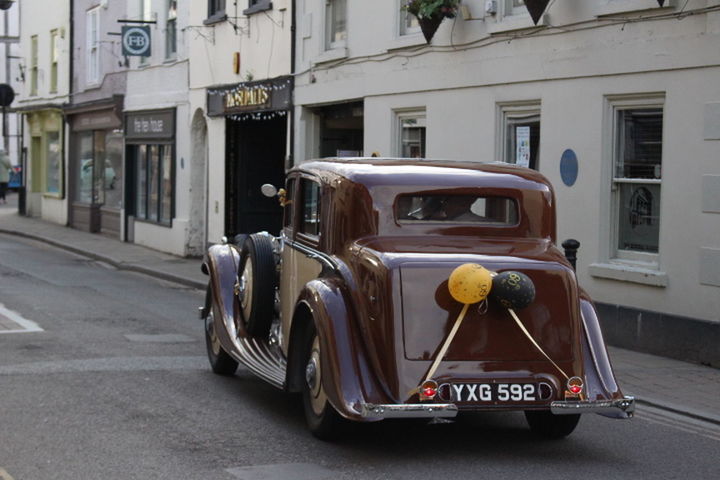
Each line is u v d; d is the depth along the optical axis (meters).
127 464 7.09
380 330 7.21
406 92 16.84
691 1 11.58
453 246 7.76
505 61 14.46
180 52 25.62
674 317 11.82
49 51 35.78
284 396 9.52
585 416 9.22
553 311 7.37
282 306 9.38
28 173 38.12
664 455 7.83
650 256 12.49
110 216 30.53
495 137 14.73
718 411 9.30
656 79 12.06
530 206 8.21
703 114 11.48
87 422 8.27
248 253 9.73
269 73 21.53
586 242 13.13
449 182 8.09
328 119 20.42
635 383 10.49
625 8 12.31
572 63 13.24
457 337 7.19
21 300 15.95
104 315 14.66
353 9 18.39
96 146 31.77
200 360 11.30
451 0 15.05
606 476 7.17
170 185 25.92
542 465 7.42
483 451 7.79
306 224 8.96
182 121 25.47
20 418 8.36
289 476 6.90
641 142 12.56
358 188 7.99
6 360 10.89
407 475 7.03
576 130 13.23
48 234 30.59
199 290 19.03
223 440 7.84
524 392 7.21
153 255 25.12
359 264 7.61
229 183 23.56
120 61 29.16
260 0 21.89
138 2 28.11
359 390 7.14
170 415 8.62
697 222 11.60
